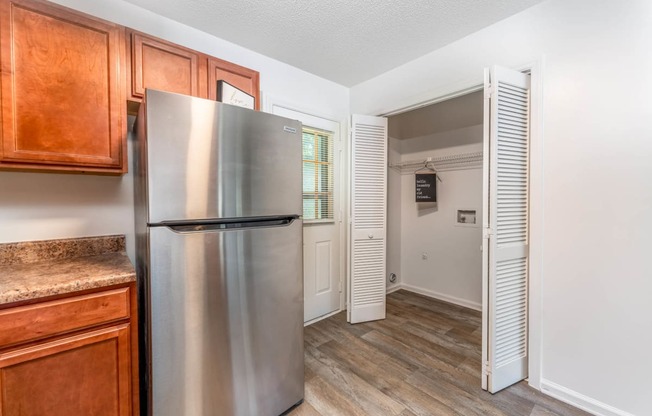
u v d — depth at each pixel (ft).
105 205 5.39
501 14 5.80
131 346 3.93
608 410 4.78
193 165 3.93
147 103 3.59
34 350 3.24
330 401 5.36
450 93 6.93
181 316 3.87
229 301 4.28
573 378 5.16
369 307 8.96
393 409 5.13
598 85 4.81
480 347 7.39
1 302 3.04
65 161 4.16
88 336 3.59
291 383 5.12
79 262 4.62
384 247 9.13
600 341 4.86
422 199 11.23
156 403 3.73
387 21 6.07
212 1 5.43
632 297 4.56
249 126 4.46
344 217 9.83
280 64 7.92
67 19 4.14
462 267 10.64
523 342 5.78
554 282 5.36
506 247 5.50
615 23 4.61
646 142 4.39
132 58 4.83
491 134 5.37
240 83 6.37
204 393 4.09
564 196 5.21
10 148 3.75
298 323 5.22
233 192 4.30
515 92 5.53
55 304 3.37
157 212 3.68
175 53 5.35
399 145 12.45
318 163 9.04
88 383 3.60
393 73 8.34
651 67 4.32
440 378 6.05
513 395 5.45
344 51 7.35
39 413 3.29
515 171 5.58
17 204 4.66
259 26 6.26
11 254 4.53
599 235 4.85
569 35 5.09
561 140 5.23
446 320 9.12
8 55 3.73
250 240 4.48
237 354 4.39
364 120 8.71
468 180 10.49
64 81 4.13
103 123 4.47
